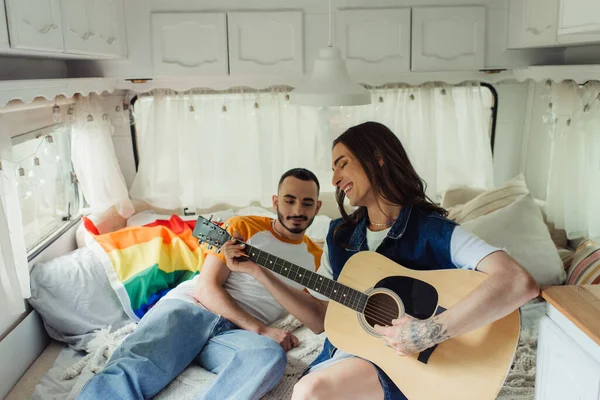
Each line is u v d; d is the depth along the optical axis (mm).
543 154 3363
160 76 2934
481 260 1619
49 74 2697
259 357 1982
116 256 2654
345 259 1898
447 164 3430
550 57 2988
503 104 3506
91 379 1927
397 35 2918
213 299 2244
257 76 3062
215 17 2867
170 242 2807
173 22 2873
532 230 2818
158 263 2684
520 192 3008
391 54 2936
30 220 2707
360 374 1638
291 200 2330
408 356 1668
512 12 2904
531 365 2174
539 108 3381
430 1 2904
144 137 3336
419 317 1687
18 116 2518
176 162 3363
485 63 2977
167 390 2029
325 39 2916
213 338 2191
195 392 2010
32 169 2721
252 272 1984
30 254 2594
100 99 3314
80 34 2260
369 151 1770
